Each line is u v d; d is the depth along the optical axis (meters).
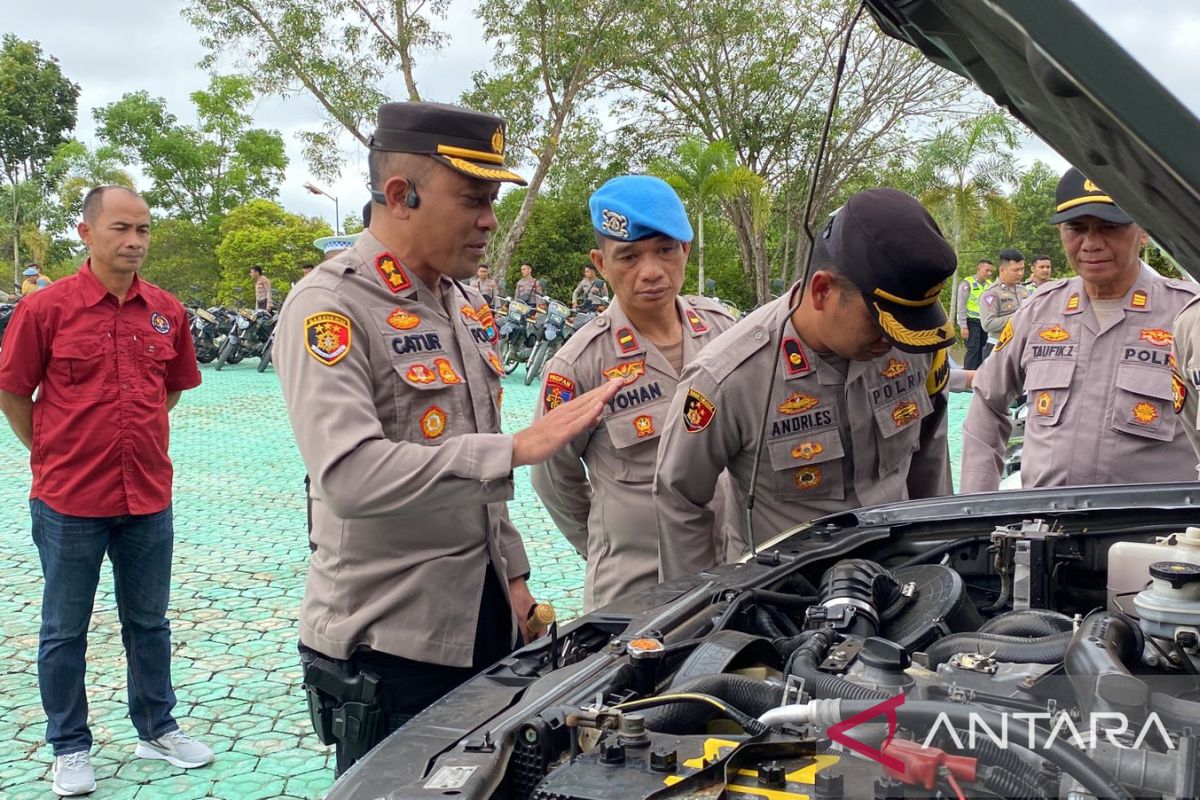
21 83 53.12
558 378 2.95
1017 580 2.10
